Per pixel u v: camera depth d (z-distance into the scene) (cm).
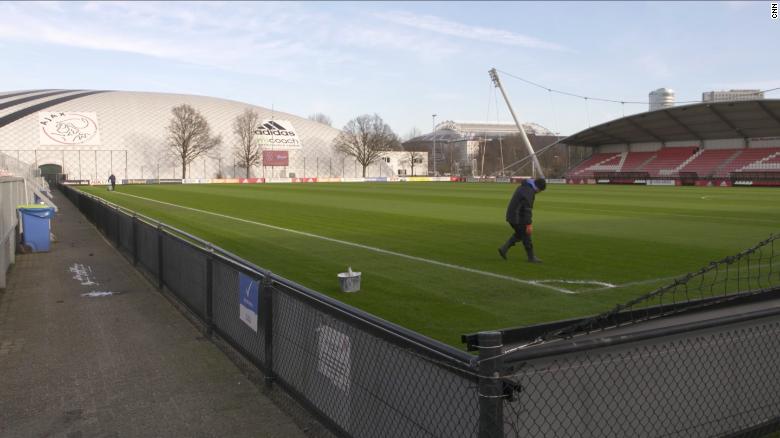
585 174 7562
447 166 14862
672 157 6838
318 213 2384
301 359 444
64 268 1146
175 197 3875
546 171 10412
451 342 603
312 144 11169
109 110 9750
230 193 4491
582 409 318
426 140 16900
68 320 742
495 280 945
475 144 15225
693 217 2125
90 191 5059
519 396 285
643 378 342
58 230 1919
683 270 1033
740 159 6112
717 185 5794
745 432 386
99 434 423
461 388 275
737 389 382
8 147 8650
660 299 731
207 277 662
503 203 2997
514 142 13138
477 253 1244
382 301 796
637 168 7031
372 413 351
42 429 432
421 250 1292
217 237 1564
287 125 11138
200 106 10719
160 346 630
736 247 1330
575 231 1664
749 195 3772
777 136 6081
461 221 1992
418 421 307
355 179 10056
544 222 1936
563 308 752
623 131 6806
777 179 5294
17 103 9275
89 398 489
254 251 1292
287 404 474
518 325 668
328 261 1149
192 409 466
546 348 271
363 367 359
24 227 1367
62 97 9769
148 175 9512
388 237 1541
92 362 579
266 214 2356
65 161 9000
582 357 316
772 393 398
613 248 1316
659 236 1543
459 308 755
